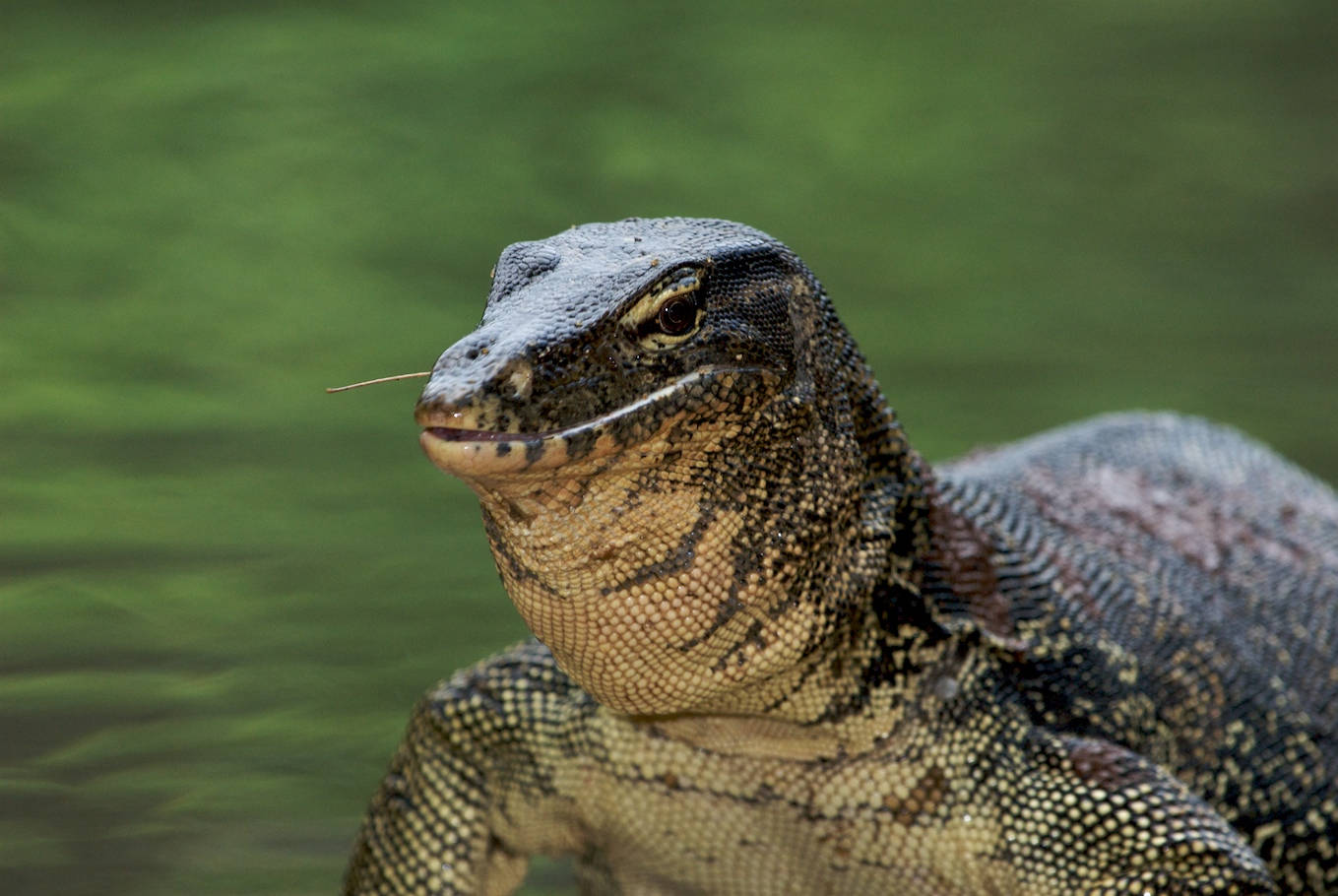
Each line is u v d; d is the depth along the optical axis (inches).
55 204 1107.3
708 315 314.0
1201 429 504.7
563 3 1539.1
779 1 1609.3
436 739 388.2
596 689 325.7
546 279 317.4
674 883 379.2
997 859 354.6
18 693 514.3
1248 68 1540.4
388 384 867.4
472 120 1277.1
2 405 807.1
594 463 295.6
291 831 443.2
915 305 1026.1
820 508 329.7
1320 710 417.4
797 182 1238.9
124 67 1326.3
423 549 652.1
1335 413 832.9
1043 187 1273.4
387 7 1492.4
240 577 616.1
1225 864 341.1
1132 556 422.6
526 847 392.2
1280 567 446.9
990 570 376.5
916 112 1390.3
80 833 435.8
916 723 354.0
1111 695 378.3
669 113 1325.0
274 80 1320.1
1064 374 896.9
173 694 518.0
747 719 350.6
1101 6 1695.4
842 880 366.3
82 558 626.8
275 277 1019.3
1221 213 1232.2
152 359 885.8
